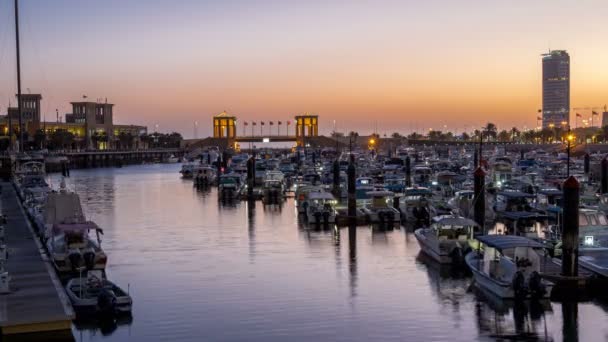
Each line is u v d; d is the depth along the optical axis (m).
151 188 139.75
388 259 55.34
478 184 61.09
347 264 53.59
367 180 113.88
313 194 81.25
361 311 40.34
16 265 49.50
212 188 138.00
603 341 35.22
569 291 43.44
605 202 75.88
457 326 37.47
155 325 37.88
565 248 43.97
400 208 81.31
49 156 184.00
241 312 40.25
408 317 39.12
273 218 83.19
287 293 44.59
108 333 36.56
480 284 45.16
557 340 35.34
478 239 46.56
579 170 135.25
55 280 44.16
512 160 169.50
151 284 47.34
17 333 34.75
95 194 124.62
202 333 36.50
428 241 55.66
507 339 35.47
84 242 52.69
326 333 36.38
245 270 51.66
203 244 63.88
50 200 59.09
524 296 41.62
